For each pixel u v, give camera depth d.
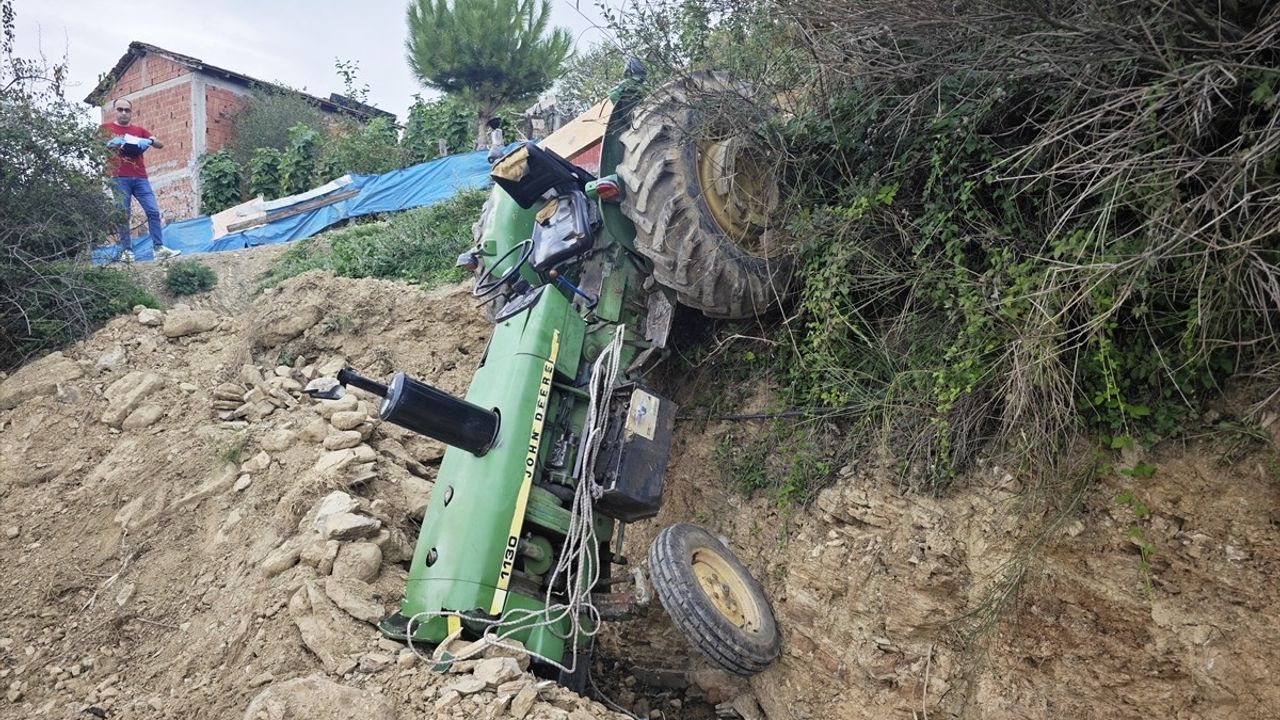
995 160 4.48
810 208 5.45
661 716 5.61
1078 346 3.84
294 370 7.52
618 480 5.04
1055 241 4.06
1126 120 3.85
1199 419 3.89
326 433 6.35
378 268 9.57
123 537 6.05
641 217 5.32
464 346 7.75
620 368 5.53
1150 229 3.62
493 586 4.69
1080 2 3.89
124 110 10.59
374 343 7.77
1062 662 4.19
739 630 4.82
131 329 7.96
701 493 5.93
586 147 6.76
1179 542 3.88
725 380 6.11
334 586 5.00
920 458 4.75
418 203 11.90
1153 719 3.93
